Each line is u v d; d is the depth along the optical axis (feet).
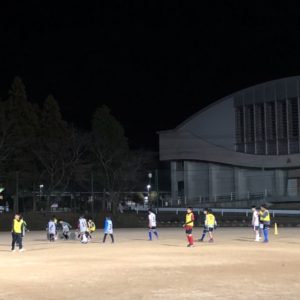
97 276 47.88
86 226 96.89
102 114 221.46
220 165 288.30
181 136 295.28
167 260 61.31
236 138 286.25
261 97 278.87
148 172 262.06
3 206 234.58
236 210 217.36
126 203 269.03
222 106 290.35
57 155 200.75
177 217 209.56
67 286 42.27
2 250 80.18
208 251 73.20
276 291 38.83
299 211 206.28
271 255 66.85
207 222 93.45
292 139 268.82
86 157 219.20
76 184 223.92
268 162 271.69
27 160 199.31
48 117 203.82
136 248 79.97
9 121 191.93
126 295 37.65
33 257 67.51
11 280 46.09
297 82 268.82
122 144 222.89
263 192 273.33
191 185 293.23
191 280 44.70
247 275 47.75
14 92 196.75
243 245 84.48
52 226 105.29
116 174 217.15
